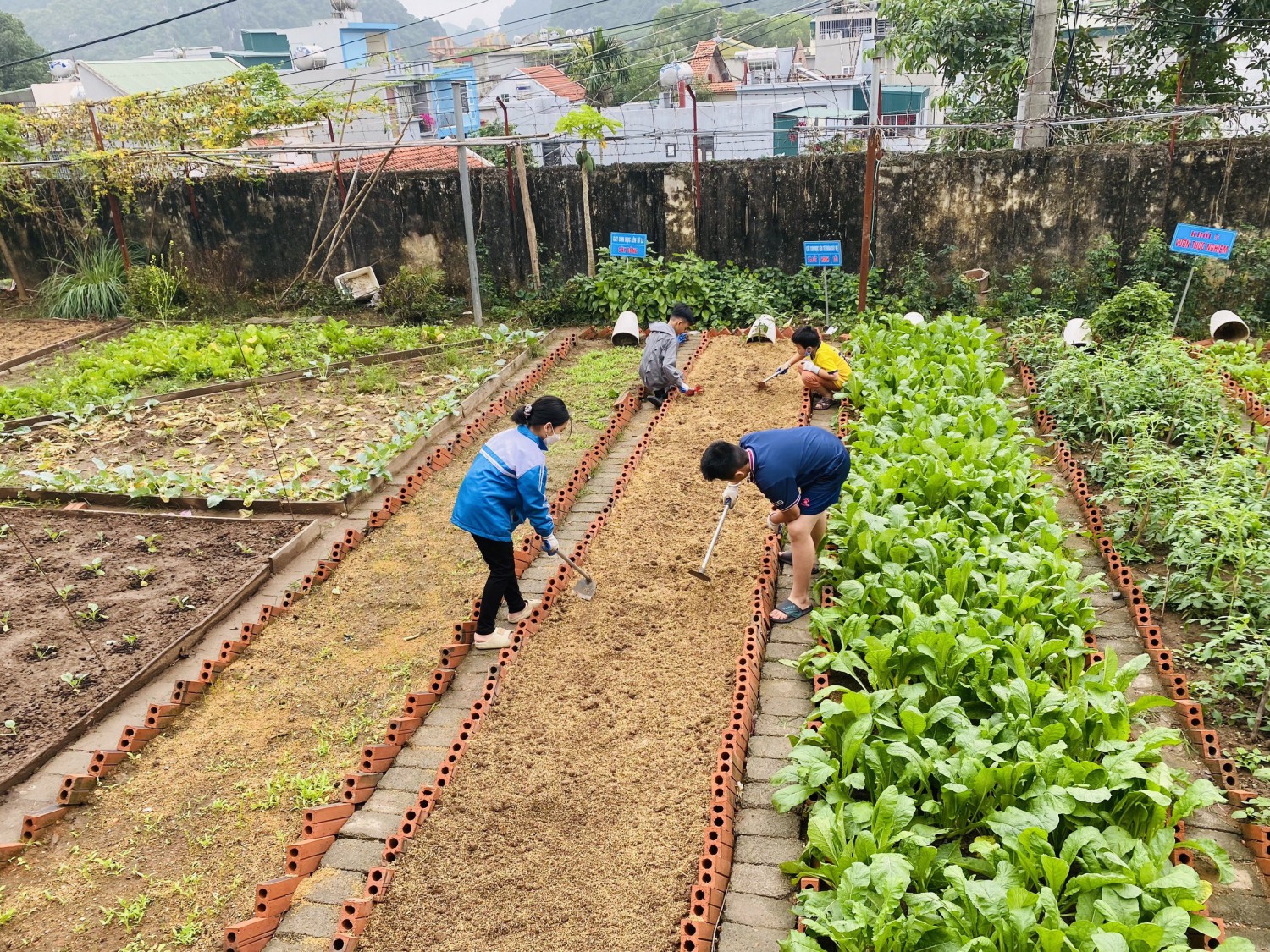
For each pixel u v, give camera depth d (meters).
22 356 13.01
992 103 15.10
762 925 3.80
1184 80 14.48
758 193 13.45
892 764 4.14
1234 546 5.63
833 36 46.84
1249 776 4.49
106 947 4.06
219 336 12.84
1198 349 9.78
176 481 8.42
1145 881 3.39
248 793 4.83
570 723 4.98
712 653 5.46
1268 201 11.33
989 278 12.76
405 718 5.13
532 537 6.99
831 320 12.66
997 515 6.12
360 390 11.01
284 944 3.94
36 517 8.23
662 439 8.57
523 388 10.46
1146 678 5.20
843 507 6.15
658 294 13.08
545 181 14.16
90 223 16.30
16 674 5.99
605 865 4.09
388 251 15.26
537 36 52.78
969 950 3.13
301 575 7.09
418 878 4.09
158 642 6.25
